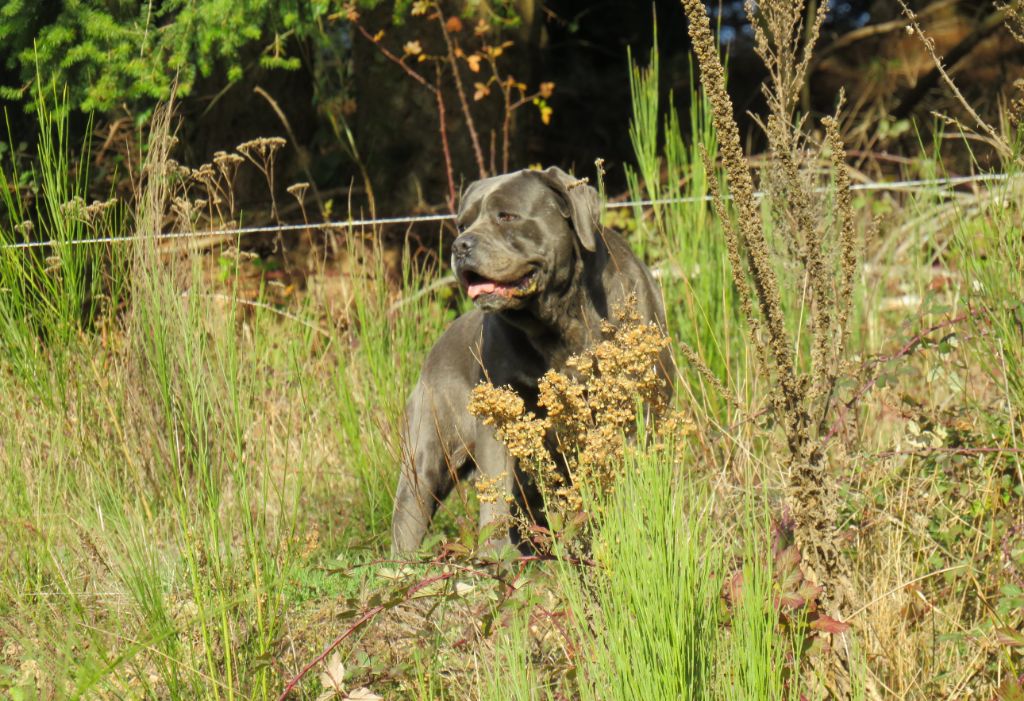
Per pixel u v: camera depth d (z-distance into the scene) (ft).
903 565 19.10
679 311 31.14
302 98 57.00
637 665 13.42
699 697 13.73
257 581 17.44
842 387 20.75
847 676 16.16
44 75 40.52
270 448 26.99
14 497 20.97
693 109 33.32
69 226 24.53
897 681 17.20
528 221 24.38
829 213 24.62
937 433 20.61
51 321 23.61
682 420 17.49
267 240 51.85
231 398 19.97
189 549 17.04
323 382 31.40
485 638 16.58
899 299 33.60
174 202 24.80
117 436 21.70
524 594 16.24
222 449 20.06
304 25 46.32
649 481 14.56
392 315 33.47
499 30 51.80
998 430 20.70
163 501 20.59
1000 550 18.58
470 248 23.88
